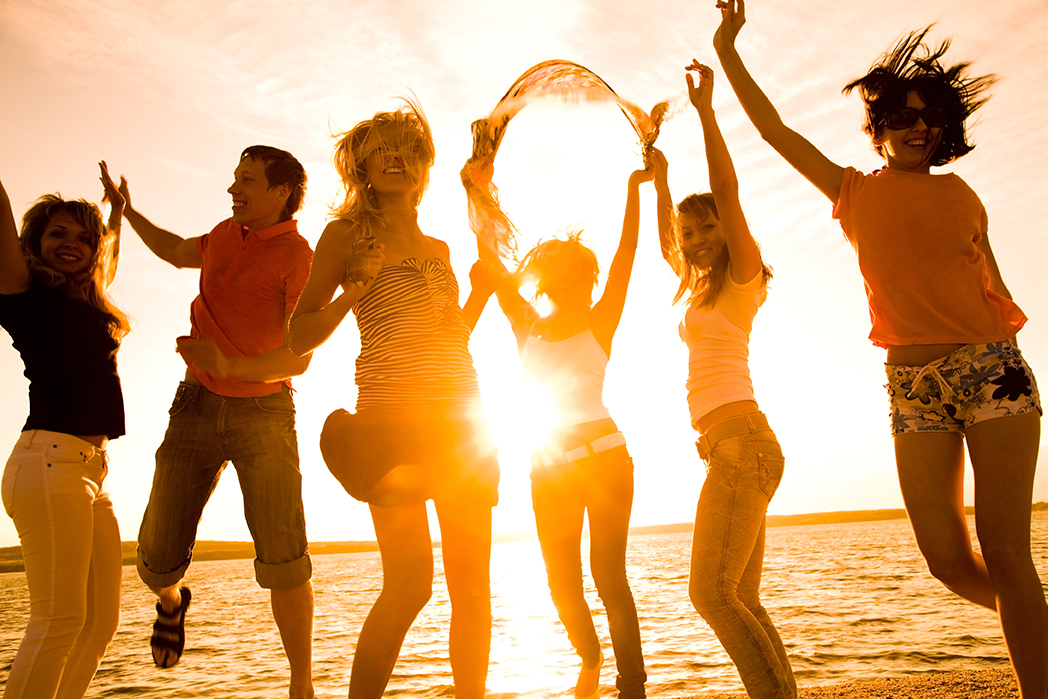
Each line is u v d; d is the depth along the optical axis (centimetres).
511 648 1158
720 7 294
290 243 331
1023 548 238
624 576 305
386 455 215
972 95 274
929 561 260
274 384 313
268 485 303
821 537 7281
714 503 271
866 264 274
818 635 1095
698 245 309
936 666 829
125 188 371
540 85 339
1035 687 226
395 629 216
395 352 224
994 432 245
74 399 275
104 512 291
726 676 826
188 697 898
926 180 271
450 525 228
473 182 335
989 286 272
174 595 314
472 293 326
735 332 296
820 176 289
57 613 256
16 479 263
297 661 300
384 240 237
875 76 281
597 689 312
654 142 344
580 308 335
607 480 309
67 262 287
